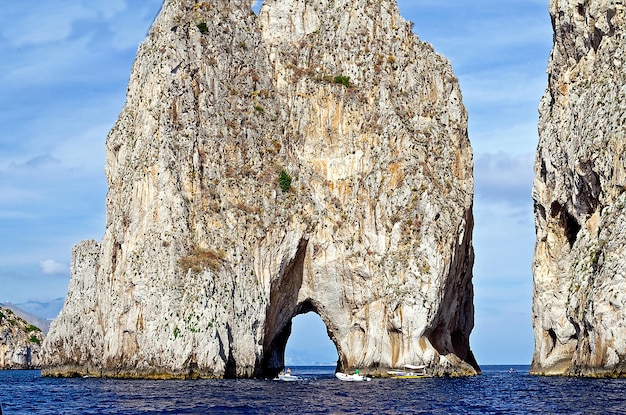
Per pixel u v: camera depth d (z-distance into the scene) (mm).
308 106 140125
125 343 118688
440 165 135625
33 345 199375
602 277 95312
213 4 142750
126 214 125125
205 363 111250
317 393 90125
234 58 140875
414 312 123312
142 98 133375
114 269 125750
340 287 130500
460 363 131625
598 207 107438
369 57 141875
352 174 136375
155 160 125438
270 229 128125
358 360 127750
